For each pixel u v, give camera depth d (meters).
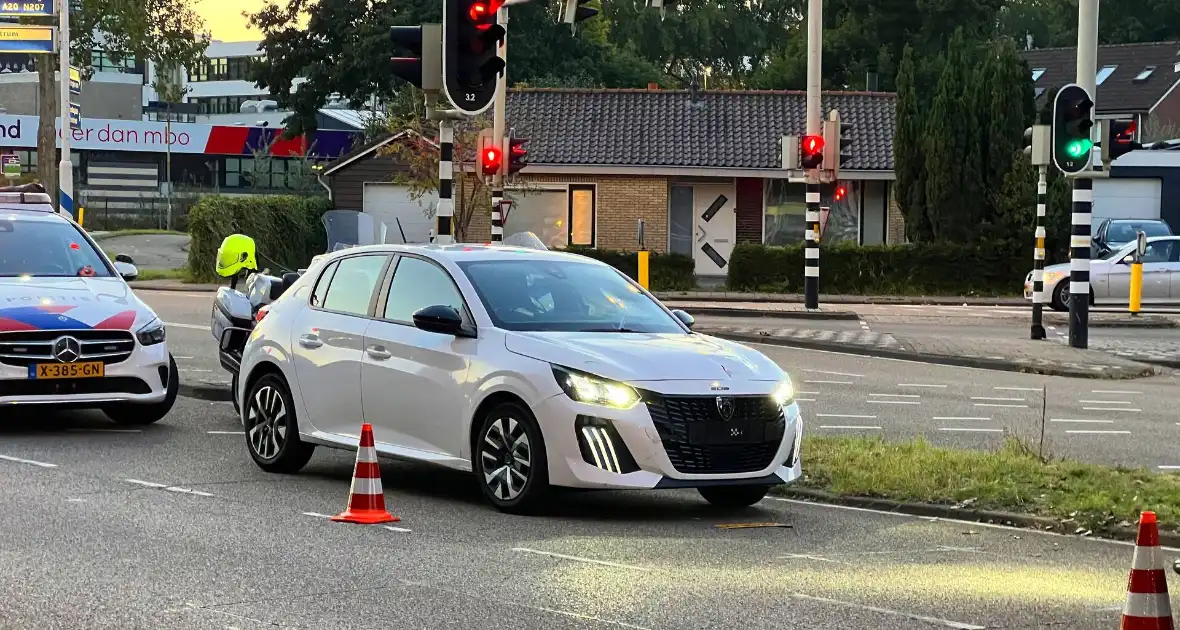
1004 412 15.91
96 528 8.76
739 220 43.34
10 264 13.84
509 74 63.91
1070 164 22.81
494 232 30.52
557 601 7.13
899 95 39.84
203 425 13.70
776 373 9.80
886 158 42.66
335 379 10.69
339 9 63.72
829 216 43.03
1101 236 38.41
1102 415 15.81
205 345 21.36
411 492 10.46
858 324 28.48
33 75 78.25
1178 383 19.44
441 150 16.14
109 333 12.91
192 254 41.09
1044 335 25.02
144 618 6.66
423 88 15.75
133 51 60.91
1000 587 7.66
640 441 9.06
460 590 7.33
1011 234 38.72
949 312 32.41
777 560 8.29
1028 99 39.38
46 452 11.84
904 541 8.96
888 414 15.52
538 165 42.41
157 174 76.25
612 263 39.44
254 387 11.38
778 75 71.00
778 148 43.22
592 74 67.12
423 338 10.15
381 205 46.22
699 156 42.81
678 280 39.41
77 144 72.62
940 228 38.97
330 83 63.38
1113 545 8.92
